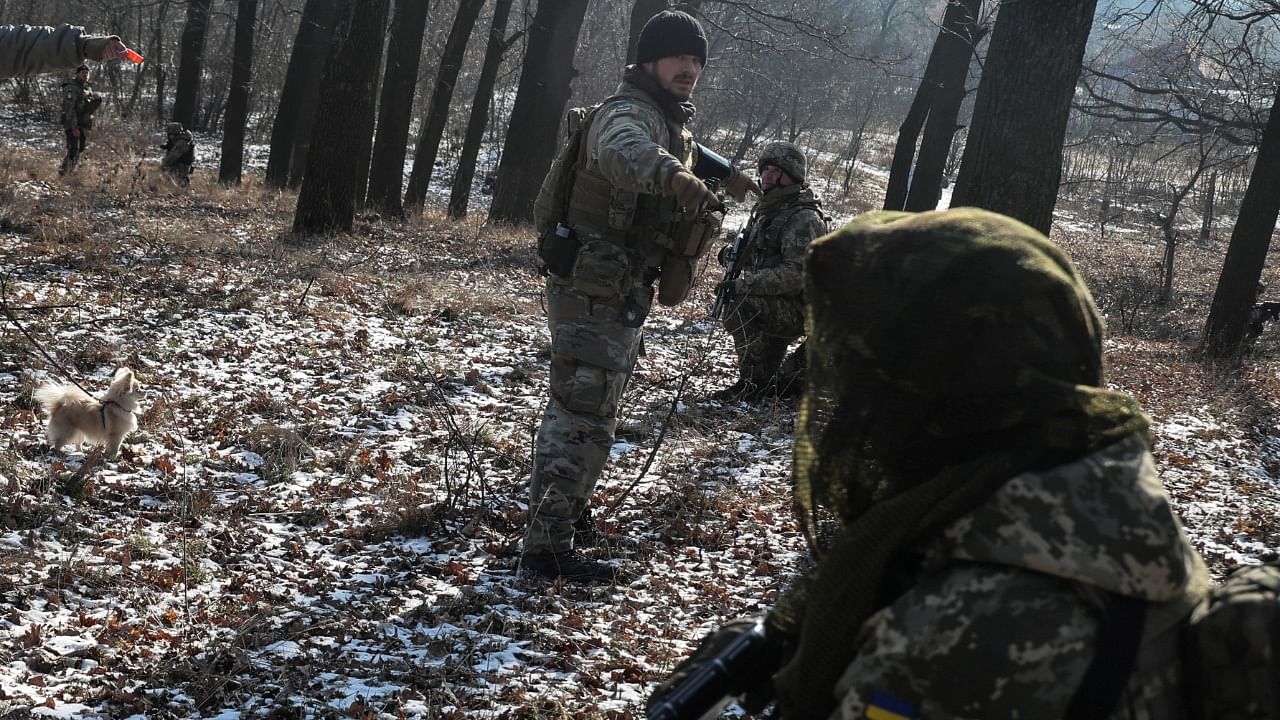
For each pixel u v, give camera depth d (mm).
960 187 7551
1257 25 17734
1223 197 55875
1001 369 1243
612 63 44875
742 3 21328
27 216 13625
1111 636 1130
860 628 1269
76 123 21938
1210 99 19719
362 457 6484
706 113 48219
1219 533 6875
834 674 1283
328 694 3732
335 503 5770
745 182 4738
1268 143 15484
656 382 9031
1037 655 1124
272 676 3854
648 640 4359
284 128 28219
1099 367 1307
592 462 4852
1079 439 1207
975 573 1185
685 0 20547
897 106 70750
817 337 1391
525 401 8195
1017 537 1163
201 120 46750
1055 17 7051
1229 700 1119
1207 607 1171
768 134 62844
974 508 1202
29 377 7062
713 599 4891
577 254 4520
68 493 5445
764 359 8766
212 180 27938
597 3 44875
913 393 1283
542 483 4824
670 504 6145
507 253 17312
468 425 7211
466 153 24938
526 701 3744
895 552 1246
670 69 4305
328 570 4922
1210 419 11266
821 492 1399
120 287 10078
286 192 25422
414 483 5984
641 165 3895
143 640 4086
